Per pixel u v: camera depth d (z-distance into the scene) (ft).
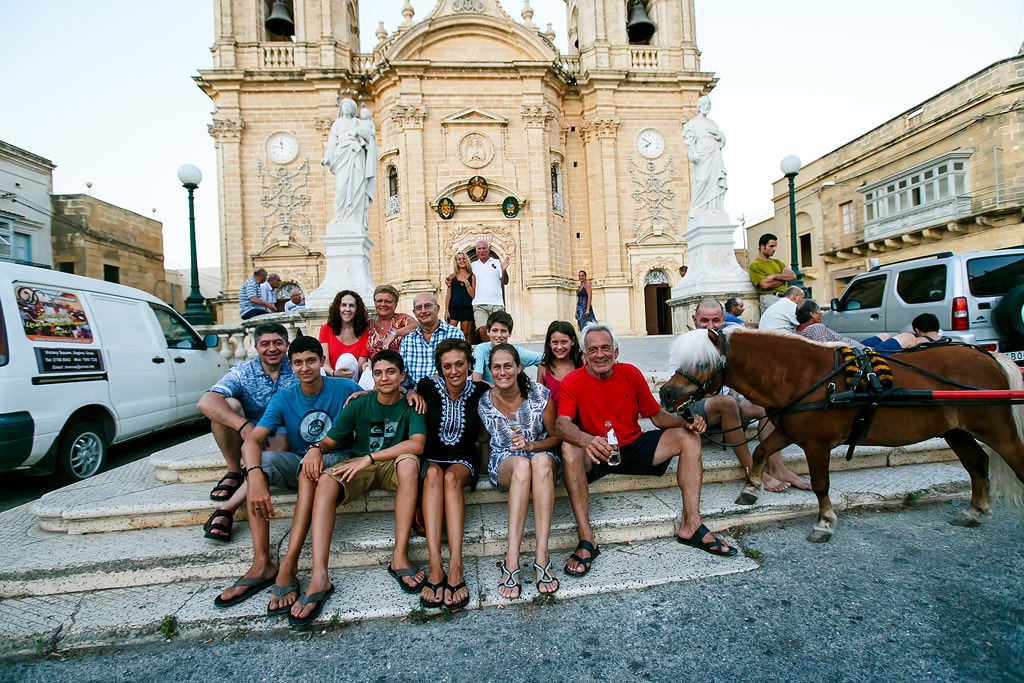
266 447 14.37
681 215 78.74
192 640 10.65
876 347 15.26
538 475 12.16
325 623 10.82
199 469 16.43
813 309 18.49
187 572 12.53
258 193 71.67
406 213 70.18
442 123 70.74
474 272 29.66
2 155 61.67
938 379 12.78
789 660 9.16
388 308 19.07
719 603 10.94
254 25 72.23
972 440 13.76
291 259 71.92
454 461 13.03
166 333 26.48
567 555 13.14
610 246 77.10
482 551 13.07
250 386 15.34
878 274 30.07
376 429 13.21
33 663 10.18
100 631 10.66
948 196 63.05
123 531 14.07
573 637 10.14
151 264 85.10
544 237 71.97
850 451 13.48
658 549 13.12
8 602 11.77
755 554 12.67
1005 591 10.80
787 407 13.17
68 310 20.34
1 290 17.88
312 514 11.88
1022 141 56.49
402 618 10.97
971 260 24.93
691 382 13.01
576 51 89.15
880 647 9.36
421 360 17.70
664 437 13.64
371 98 75.20
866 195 77.20
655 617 10.59
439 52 72.08
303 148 72.02
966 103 61.36
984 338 24.26
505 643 10.07
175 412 25.54
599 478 14.70
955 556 12.28
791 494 15.12
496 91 72.02
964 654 9.04
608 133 77.00
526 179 72.33
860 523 14.14
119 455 24.22
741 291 31.83
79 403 19.86
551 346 15.79
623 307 77.00
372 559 12.83
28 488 20.21
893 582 11.35
